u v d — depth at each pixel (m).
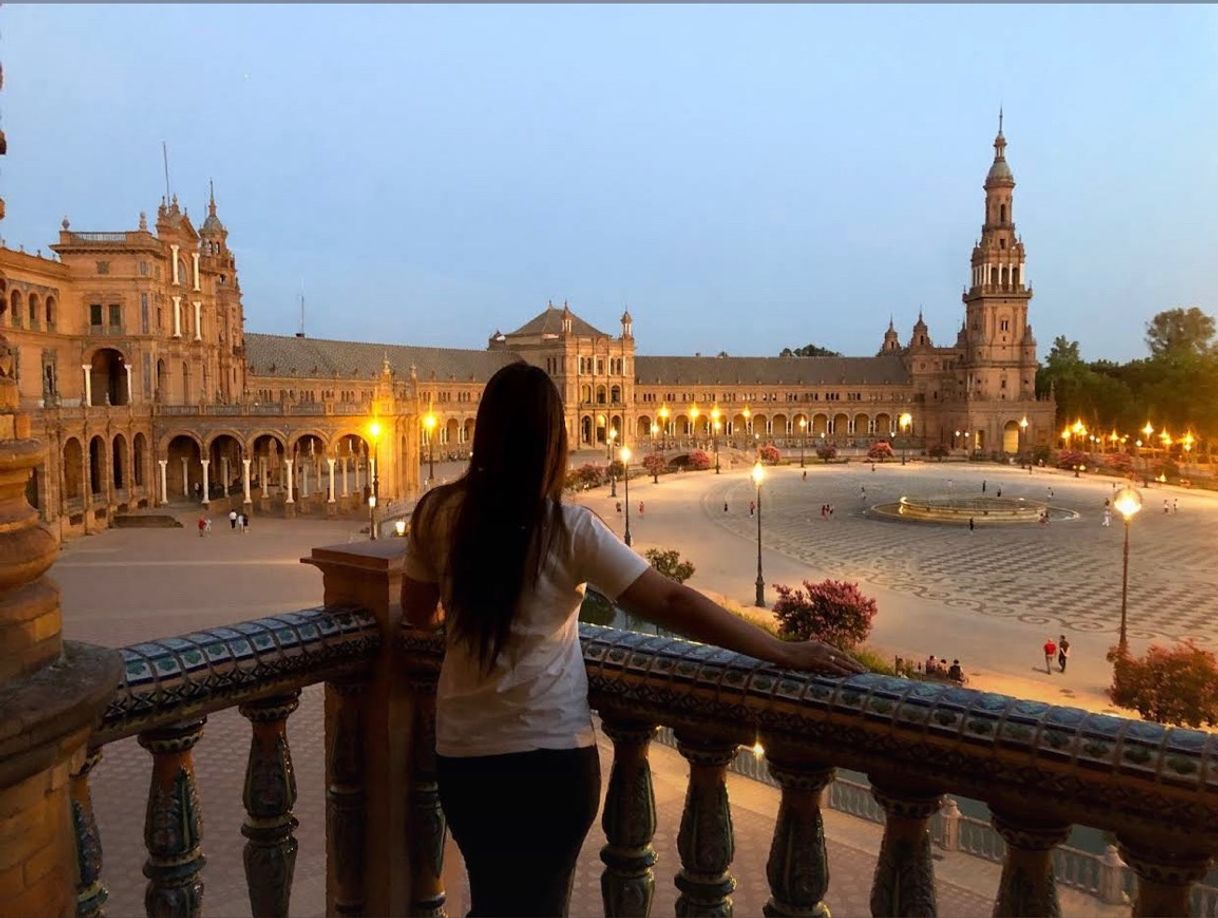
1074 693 36.72
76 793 4.38
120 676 3.73
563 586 4.04
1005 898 3.98
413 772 5.73
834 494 108.25
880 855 4.28
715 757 4.68
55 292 81.56
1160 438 161.50
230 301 109.44
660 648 4.82
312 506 84.81
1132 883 13.95
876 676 4.30
